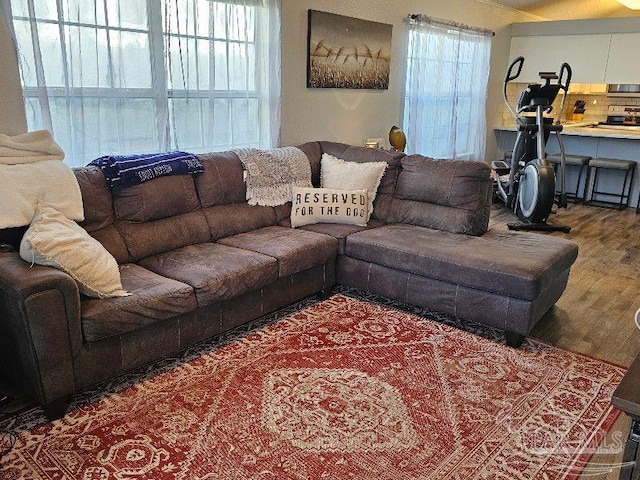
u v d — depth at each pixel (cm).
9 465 194
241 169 356
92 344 226
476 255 302
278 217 375
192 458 200
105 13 305
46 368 211
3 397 230
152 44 330
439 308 315
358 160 404
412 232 355
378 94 532
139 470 193
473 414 231
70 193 263
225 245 323
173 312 250
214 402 235
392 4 520
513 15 744
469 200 358
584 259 452
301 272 326
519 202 559
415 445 210
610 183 681
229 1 367
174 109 353
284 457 202
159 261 292
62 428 215
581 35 699
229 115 387
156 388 246
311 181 404
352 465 198
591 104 791
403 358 277
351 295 362
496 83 743
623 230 549
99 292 231
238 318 291
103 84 312
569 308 348
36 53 277
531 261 292
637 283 395
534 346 294
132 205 296
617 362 279
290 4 416
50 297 207
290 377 256
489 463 201
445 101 616
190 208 326
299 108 448
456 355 281
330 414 228
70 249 224
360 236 346
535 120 585
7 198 242
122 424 219
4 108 272
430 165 380
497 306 291
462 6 628
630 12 806
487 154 761
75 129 303
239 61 384
